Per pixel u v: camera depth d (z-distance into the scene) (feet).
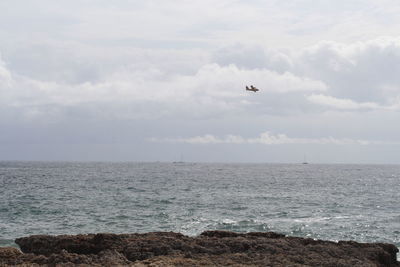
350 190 306.55
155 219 148.05
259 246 76.13
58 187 296.30
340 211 181.47
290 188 318.65
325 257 72.23
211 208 182.19
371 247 80.38
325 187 336.08
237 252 74.90
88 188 288.71
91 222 140.67
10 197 221.87
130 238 80.89
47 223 138.41
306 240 83.87
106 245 77.61
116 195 236.63
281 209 183.52
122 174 532.73
